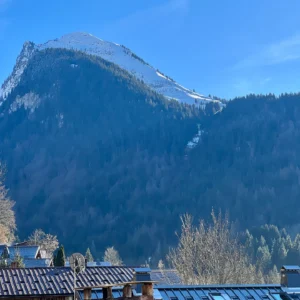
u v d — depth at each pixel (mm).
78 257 39406
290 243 135625
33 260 71062
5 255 72875
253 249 122312
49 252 105188
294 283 43094
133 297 26406
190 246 69125
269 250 133000
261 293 41969
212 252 67250
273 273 98812
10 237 113062
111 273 40562
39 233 148250
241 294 41500
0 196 129000
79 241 197375
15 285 37375
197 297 40344
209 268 66438
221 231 75250
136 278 38750
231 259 68062
